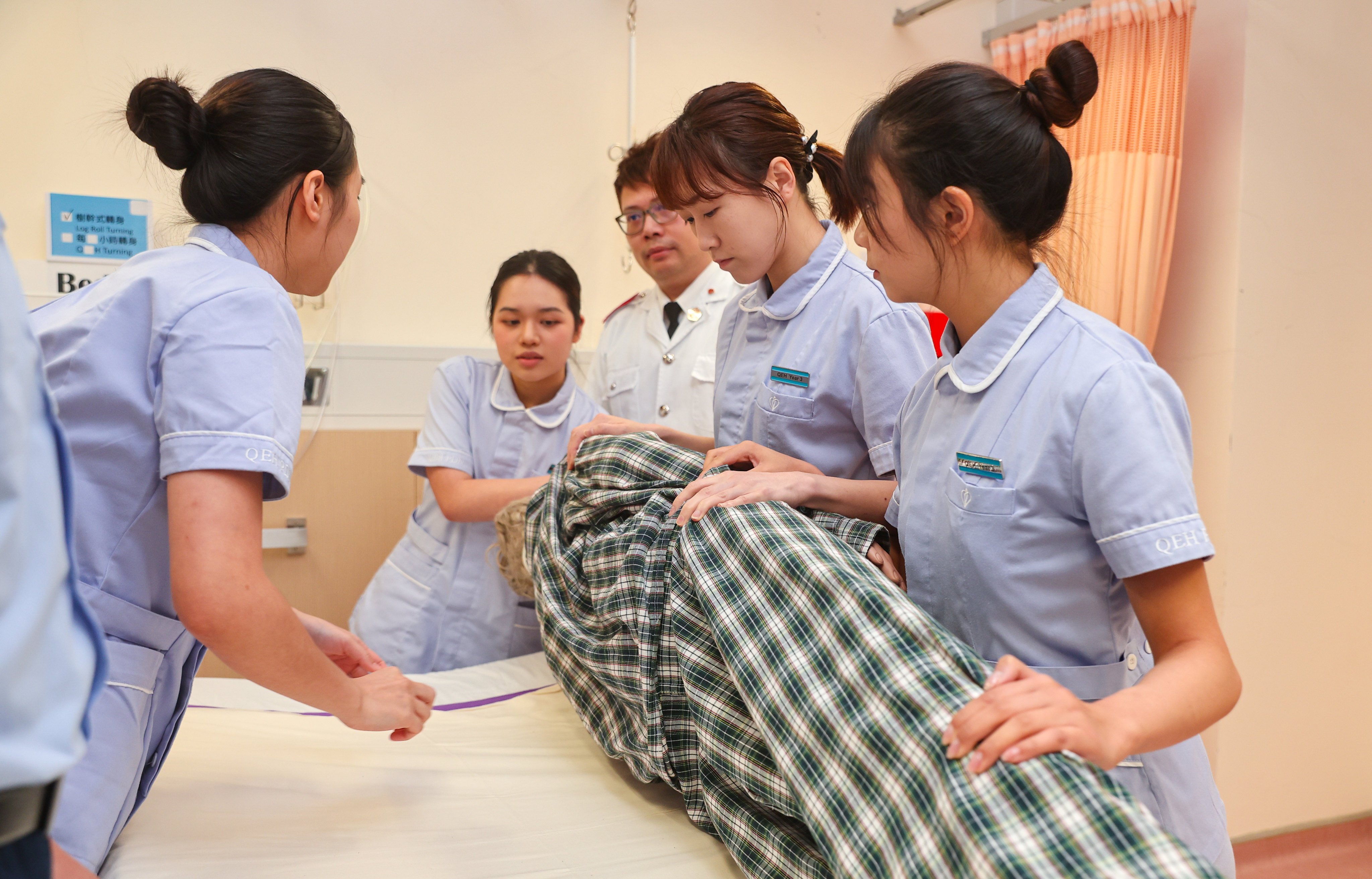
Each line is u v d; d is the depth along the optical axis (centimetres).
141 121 105
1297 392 280
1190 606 85
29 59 238
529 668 196
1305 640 283
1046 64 97
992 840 69
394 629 223
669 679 120
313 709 165
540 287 212
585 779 136
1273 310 277
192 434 92
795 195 147
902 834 78
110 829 99
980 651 100
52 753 51
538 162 289
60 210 240
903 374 136
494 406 225
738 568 111
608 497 145
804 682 94
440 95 277
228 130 107
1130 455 85
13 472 50
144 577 100
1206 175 280
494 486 212
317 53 264
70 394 95
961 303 102
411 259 277
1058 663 96
